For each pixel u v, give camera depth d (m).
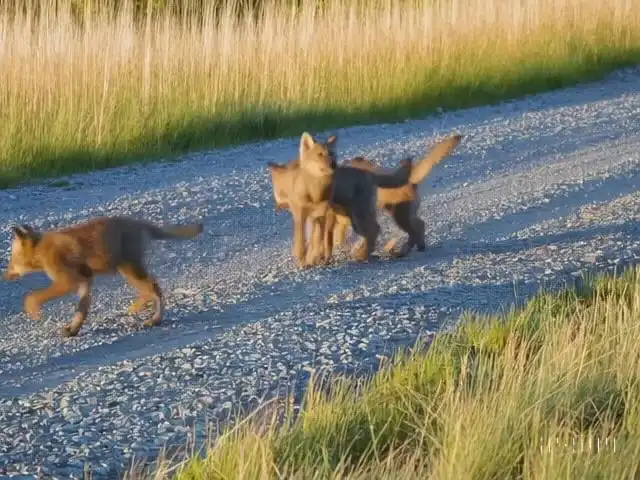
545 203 28.33
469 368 14.85
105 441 12.77
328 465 10.93
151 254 22.47
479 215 26.94
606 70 52.91
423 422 12.53
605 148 36.09
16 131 31.06
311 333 17.12
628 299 18.89
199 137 34.81
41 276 20.89
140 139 33.19
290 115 37.94
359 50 42.38
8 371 15.57
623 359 14.20
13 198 27.50
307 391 14.12
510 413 12.03
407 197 23.06
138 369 15.38
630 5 58.19
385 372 14.56
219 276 21.33
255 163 32.53
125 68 35.53
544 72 49.31
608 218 26.86
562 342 14.55
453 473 10.77
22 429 13.07
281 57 39.94
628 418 12.46
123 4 39.72
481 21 49.62
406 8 48.56
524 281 20.78
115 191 28.61
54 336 17.38
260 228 25.41
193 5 40.56
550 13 53.84
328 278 21.11
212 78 37.62
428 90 43.06
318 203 21.75
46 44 33.88
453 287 20.27
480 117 41.28
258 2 45.56
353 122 39.09
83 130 32.34
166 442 12.79
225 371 15.28
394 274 21.42
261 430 12.16
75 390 14.50
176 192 28.59
